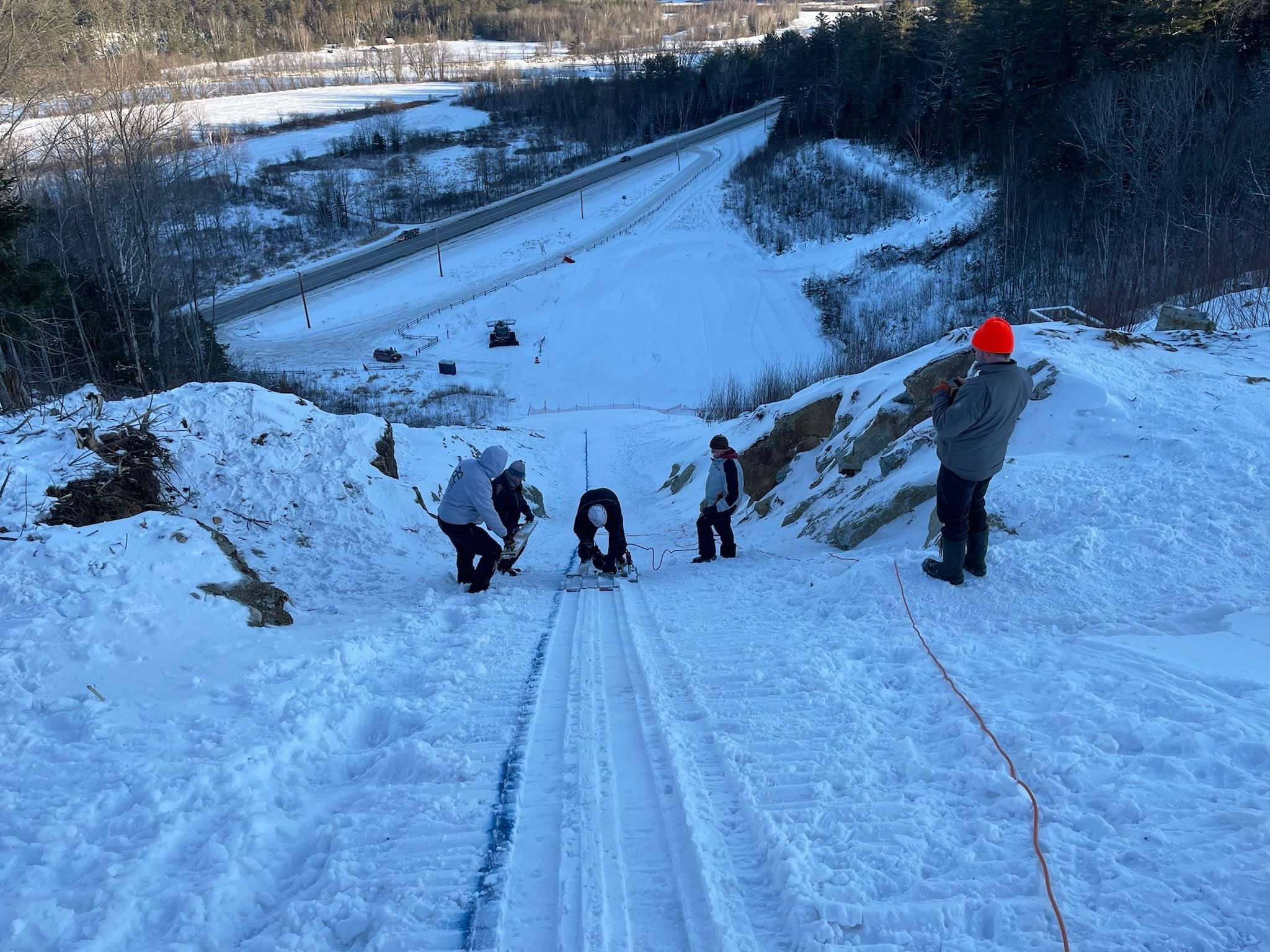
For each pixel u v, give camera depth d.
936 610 5.02
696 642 5.15
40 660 4.55
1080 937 2.28
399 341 54.91
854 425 11.25
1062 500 6.01
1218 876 2.43
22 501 6.54
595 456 27.66
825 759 3.42
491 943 2.49
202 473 9.30
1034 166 45.75
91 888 2.78
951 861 2.70
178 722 4.09
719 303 55.81
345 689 4.57
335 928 2.64
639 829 3.07
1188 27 40.69
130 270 29.55
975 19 60.16
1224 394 7.47
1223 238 19.44
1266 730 3.18
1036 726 3.45
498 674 4.76
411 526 10.35
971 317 41.97
